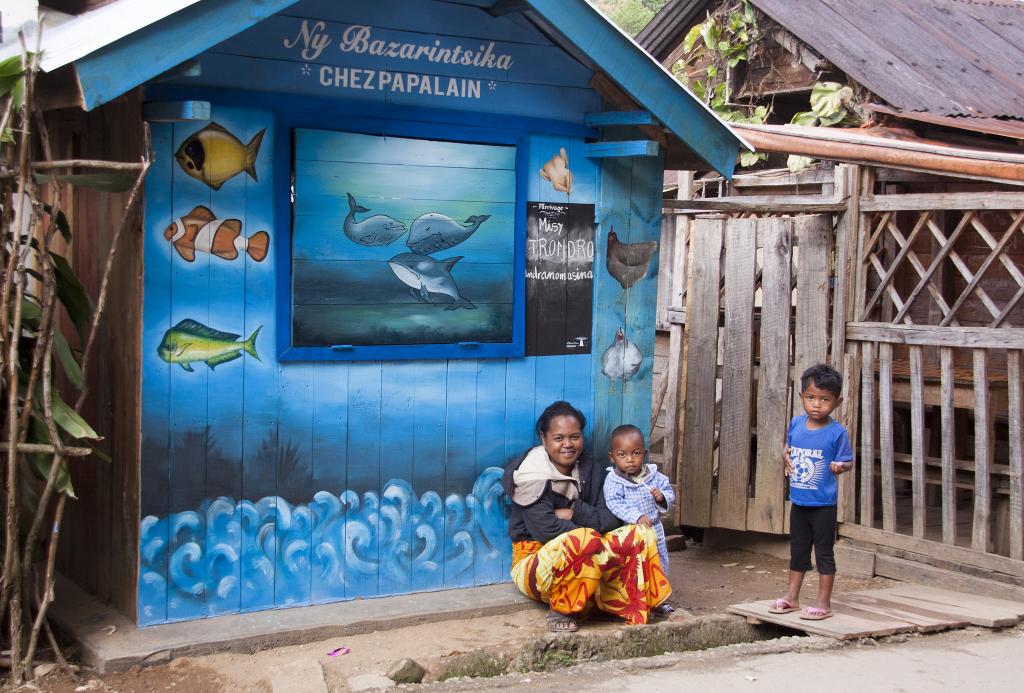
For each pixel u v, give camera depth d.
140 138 4.81
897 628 5.63
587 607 5.64
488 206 5.71
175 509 5.05
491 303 5.77
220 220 5.05
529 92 5.80
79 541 5.81
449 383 5.71
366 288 5.41
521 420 5.94
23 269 4.48
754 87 10.74
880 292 7.26
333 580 5.48
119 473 5.22
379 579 5.61
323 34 5.18
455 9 5.50
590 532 5.39
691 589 6.88
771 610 5.87
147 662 4.79
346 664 4.89
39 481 5.61
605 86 5.97
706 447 7.84
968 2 11.66
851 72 9.27
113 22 4.49
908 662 5.19
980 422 6.74
